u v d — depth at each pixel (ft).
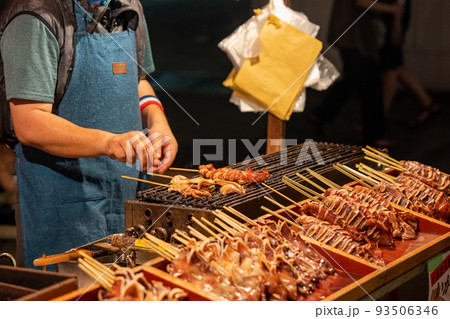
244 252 6.60
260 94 12.60
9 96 8.77
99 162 9.77
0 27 8.93
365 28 24.58
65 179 9.65
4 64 8.85
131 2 10.11
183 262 6.23
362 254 7.52
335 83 29.68
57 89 9.25
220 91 35.22
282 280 6.29
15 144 9.65
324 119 26.53
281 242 7.22
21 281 5.93
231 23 50.57
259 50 12.44
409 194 9.53
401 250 8.16
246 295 6.06
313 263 7.11
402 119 28.89
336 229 8.02
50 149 9.09
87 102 9.54
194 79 37.63
